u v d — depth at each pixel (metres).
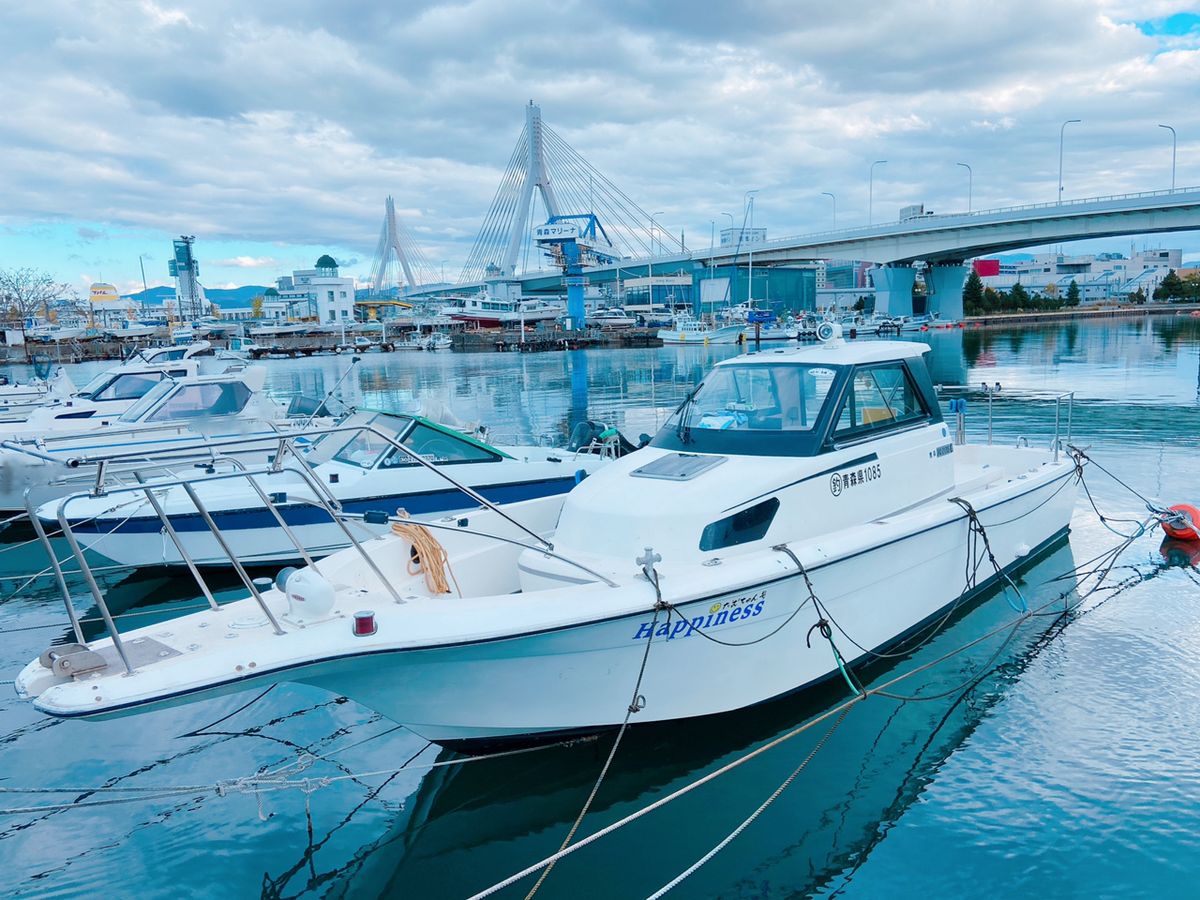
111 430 10.73
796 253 72.75
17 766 5.36
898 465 6.27
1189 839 4.20
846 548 5.33
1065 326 72.44
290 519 8.49
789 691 5.35
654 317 84.62
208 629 4.13
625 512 5.19
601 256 81.31
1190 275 149.38
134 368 14.39
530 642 4.30
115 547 8.33
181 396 12.19
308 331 84.50
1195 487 10.97
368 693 4.36
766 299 79.56
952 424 13.26
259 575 8.83
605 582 4.70
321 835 4.62
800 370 5.99
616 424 19.59
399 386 32.34
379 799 4.94
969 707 5.55
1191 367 29.78
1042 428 16.17
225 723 5.88
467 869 4.30
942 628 6.65
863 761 5.00
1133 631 6.62
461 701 4.49
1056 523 8.36
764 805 4.64
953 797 4.66
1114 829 4.31
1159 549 8.50
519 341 66.75
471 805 4.74
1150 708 5.48
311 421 11.85
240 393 12.55
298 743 5.59
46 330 70.88
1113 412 18.27
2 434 12.10
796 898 3.99
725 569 4.84
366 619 4.08
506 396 27.42
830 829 4.45
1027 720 5.39
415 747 5.49
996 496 6.92
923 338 55.16
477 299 90.31
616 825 4.04
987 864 4.12
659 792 4.80
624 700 4.74
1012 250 73.88
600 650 4.53
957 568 6.57
